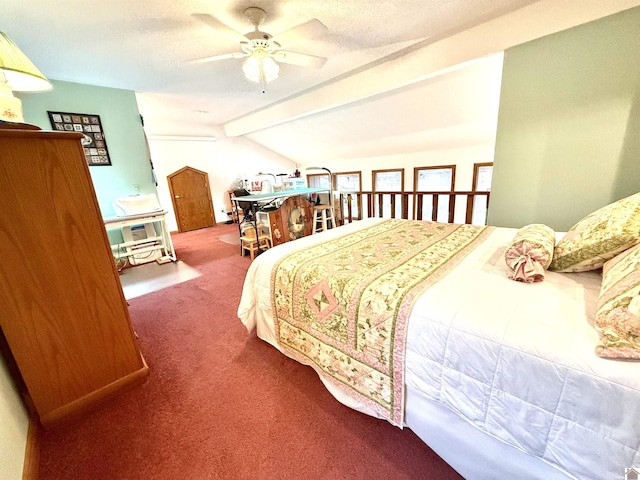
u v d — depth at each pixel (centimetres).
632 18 183
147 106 461
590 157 215
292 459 117
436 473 109
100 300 145
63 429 135
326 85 387
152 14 200
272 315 176
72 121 346
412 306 109
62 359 135
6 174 113
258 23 211
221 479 110
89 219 138
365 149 579
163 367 179
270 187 666
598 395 71
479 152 463
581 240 121
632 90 191
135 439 129
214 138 661
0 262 115
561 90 216
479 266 142
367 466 113
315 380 162
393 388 116
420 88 364
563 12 204
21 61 140
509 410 86
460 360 94
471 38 248
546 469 84
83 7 187
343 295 131
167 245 416
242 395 153
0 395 111
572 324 88
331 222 514
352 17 220
